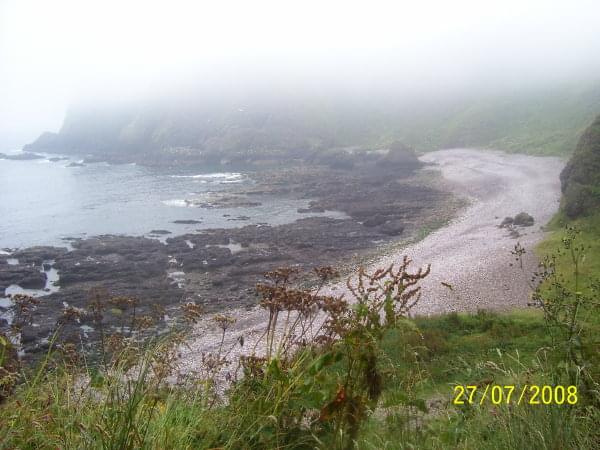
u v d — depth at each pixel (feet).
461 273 118.62
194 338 84.28
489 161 311.06
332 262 144.46
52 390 14.66
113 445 11.95
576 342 16.31
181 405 14.90
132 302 18.92
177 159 455.63
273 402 14.47
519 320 66.49
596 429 13.56
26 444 12.42
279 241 168.45
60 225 209.87
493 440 14.10
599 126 167.12
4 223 215.92
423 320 72.49
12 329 18.57
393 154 335.67
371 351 12.85
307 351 15.49
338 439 13.39
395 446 14.29
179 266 144.87
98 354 54.49
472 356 51.96
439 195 235.40
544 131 350.23
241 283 128.57
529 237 144.05
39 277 134.10
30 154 562.25
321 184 282.15
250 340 81.51
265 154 438.40
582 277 89.86
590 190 143.43
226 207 236.22
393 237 170.71
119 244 168.86
